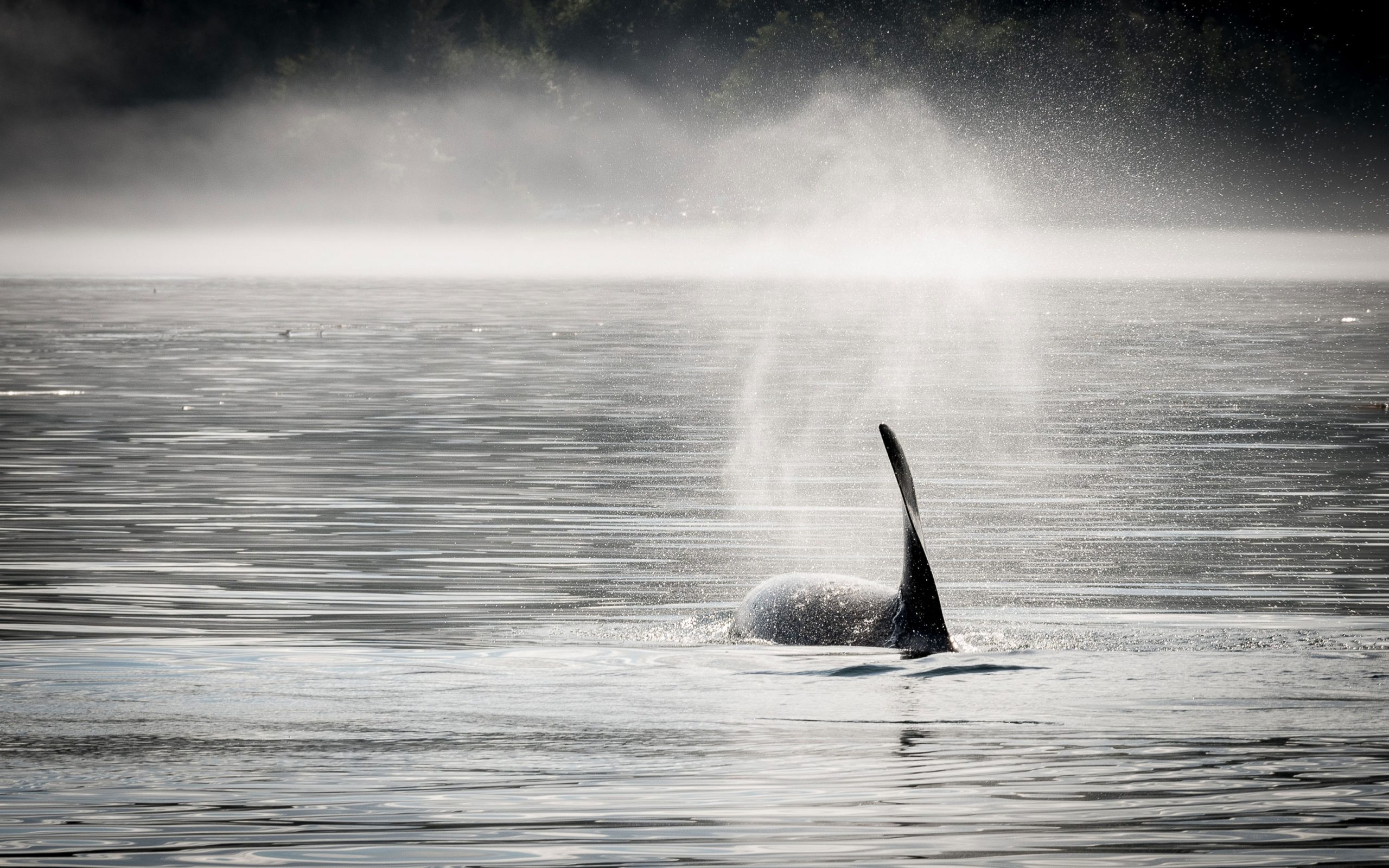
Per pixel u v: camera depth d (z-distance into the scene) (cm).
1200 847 2073
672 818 2192
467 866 2014
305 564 4491
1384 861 2020
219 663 3228
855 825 2161
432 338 13962
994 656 3203
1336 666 3125
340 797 2294
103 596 4038
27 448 6988
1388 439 7331
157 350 12444
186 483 6028
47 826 2164
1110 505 5569
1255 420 8100
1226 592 4081
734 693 2906
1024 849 2066
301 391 9525
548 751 2520
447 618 3753
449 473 6334
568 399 9181
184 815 2209
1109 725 2656
